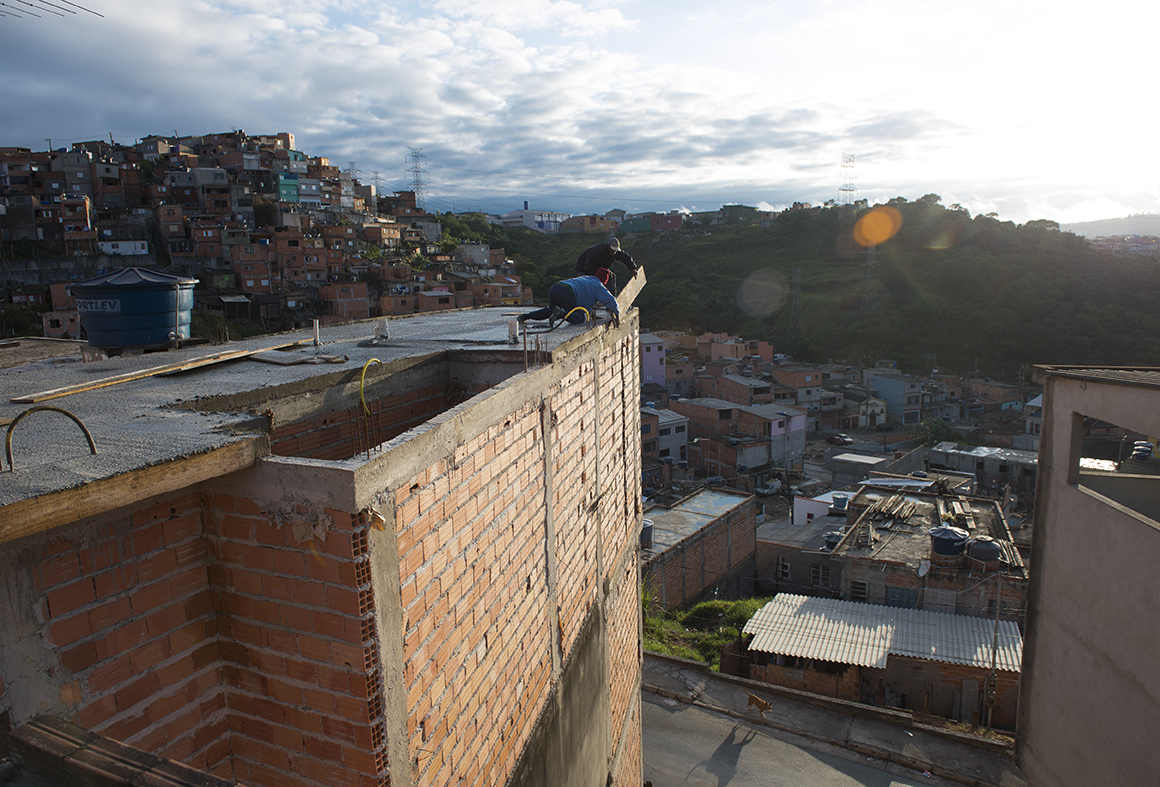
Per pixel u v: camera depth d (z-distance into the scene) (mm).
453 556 3420
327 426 4695
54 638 2463
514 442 4281
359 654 2688
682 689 16156
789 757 13805
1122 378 7637
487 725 3912
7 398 3896
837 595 20594
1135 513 7453
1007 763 13438
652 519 25844
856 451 51406
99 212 66188
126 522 2670
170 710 2850
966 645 15891
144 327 6395
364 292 62031
